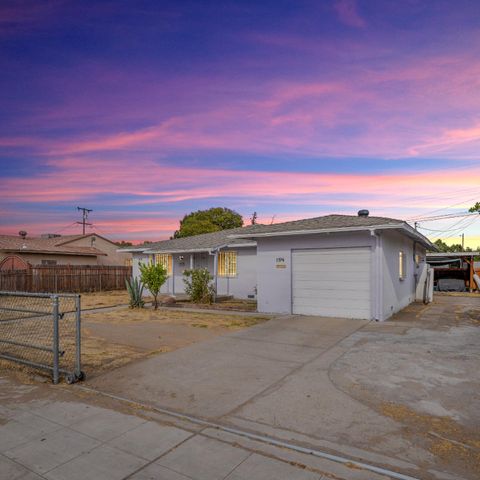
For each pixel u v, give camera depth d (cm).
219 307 1502
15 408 480
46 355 746
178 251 2039
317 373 614
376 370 628
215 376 603
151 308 1529
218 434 405
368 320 1138
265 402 494
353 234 1184
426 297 1639
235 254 1969
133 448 377
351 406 479
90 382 580
